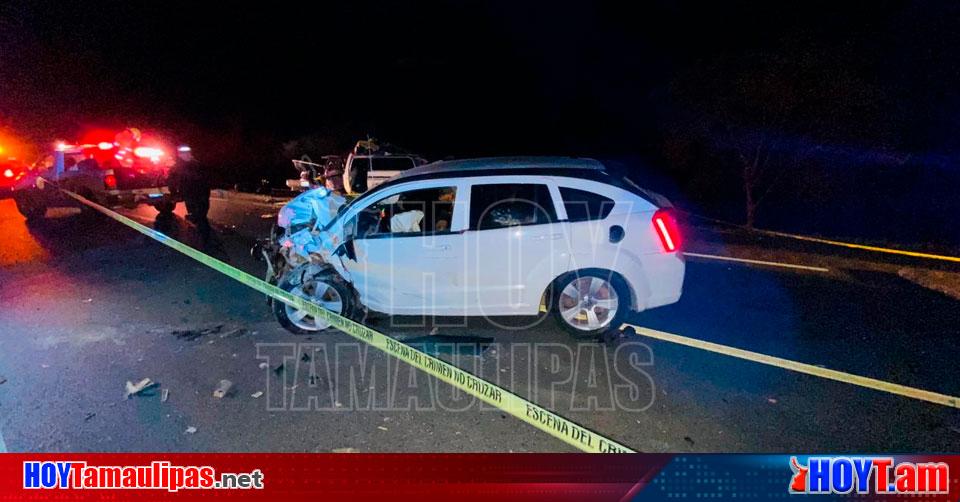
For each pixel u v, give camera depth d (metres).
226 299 6.68
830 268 8.11
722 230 11.30
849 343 5.32
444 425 3.97
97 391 4.44
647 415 4.07
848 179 12.33
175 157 9.37
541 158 5.83
